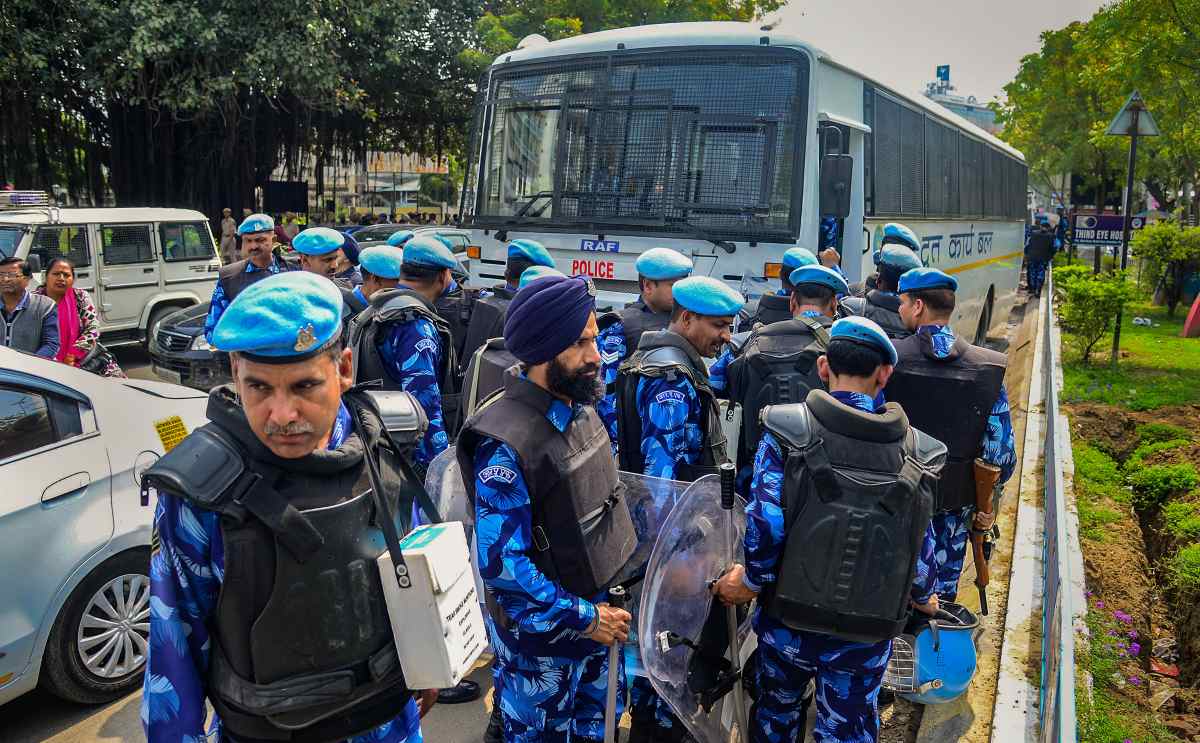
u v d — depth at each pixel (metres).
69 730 3.73
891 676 3.63
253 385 1.71
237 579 1.71
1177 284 16.67
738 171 6.46
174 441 4.25
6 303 5.72
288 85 19.17
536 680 2.47
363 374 3.96
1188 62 14.24
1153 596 5.43
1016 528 5.74
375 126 26.02
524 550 2.27
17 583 3.49
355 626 1.79
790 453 2.57
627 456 3.17
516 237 7.16
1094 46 17.34
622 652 2.71
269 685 1.75
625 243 6.69
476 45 23.08
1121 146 24.08
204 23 17.27
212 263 12.05
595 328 2.36
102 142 21.19
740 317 5.77
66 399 3.82
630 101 6.77
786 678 2.83
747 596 2.69
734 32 6.58
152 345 9.24
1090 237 15.44
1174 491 6.88
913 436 2.64
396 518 1.93
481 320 4.93
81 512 3.74
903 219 8.73
